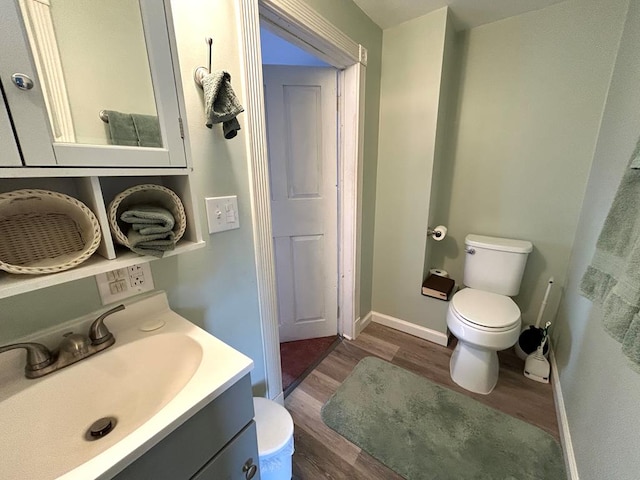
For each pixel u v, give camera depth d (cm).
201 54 84
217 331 107
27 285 51
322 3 125
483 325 144
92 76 57
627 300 65
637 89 107
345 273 199
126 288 81
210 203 94
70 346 68
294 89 166
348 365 182
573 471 109
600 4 138
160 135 66
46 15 51
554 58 154
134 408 70
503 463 120
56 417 63
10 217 56
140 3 59
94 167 56
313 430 138
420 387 163
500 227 188
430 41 159
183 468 59
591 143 153
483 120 180
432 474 117
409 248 199
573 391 127
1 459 55
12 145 46
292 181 181
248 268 114
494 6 149
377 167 199
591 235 135
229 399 67
